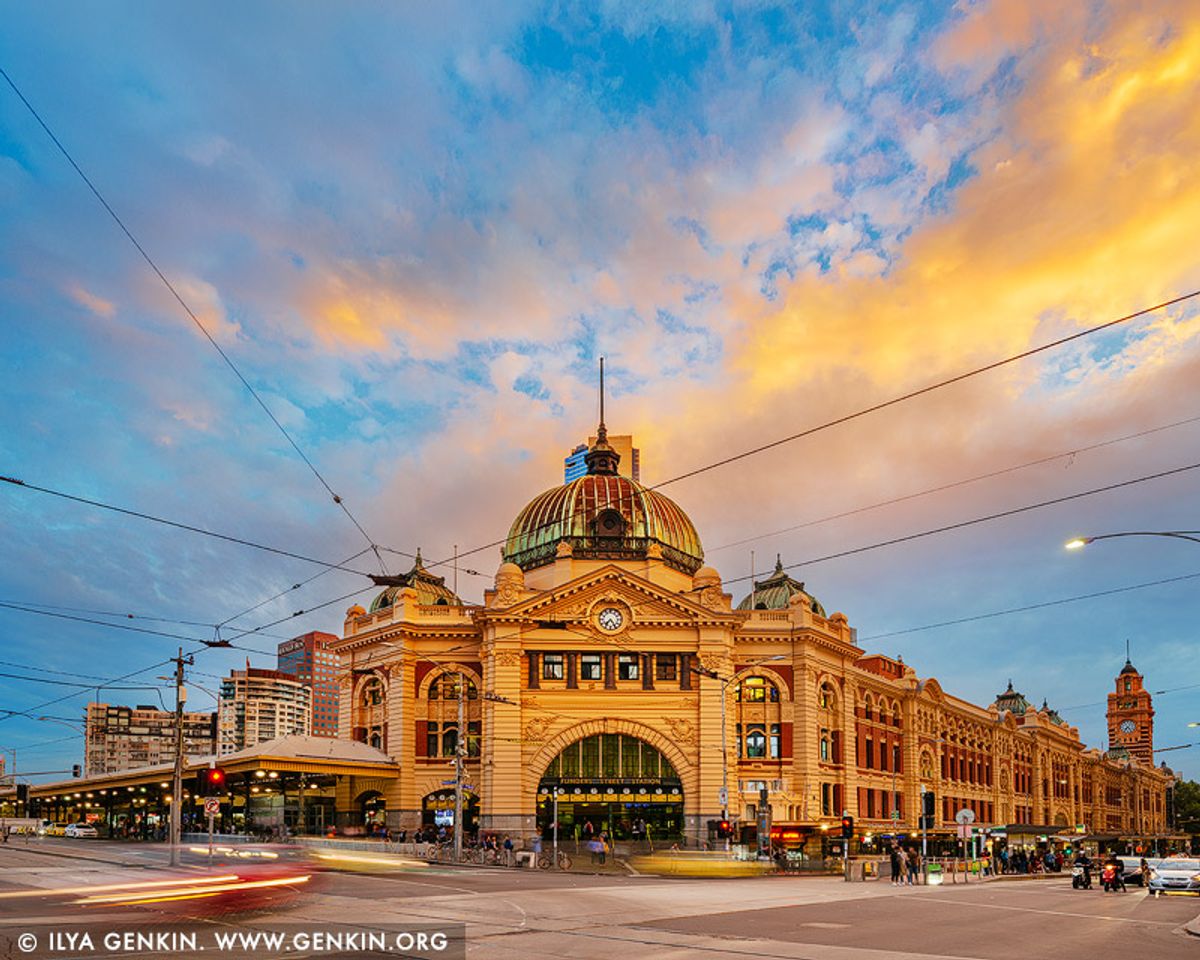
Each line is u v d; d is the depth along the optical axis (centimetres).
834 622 8594
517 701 7406
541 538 8375
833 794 8206
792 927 2908
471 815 7731
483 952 2248
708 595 7712
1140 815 18638
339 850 6084
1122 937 2864
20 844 7875
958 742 11188
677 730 7438
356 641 8294
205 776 5028
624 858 6544
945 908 3694
